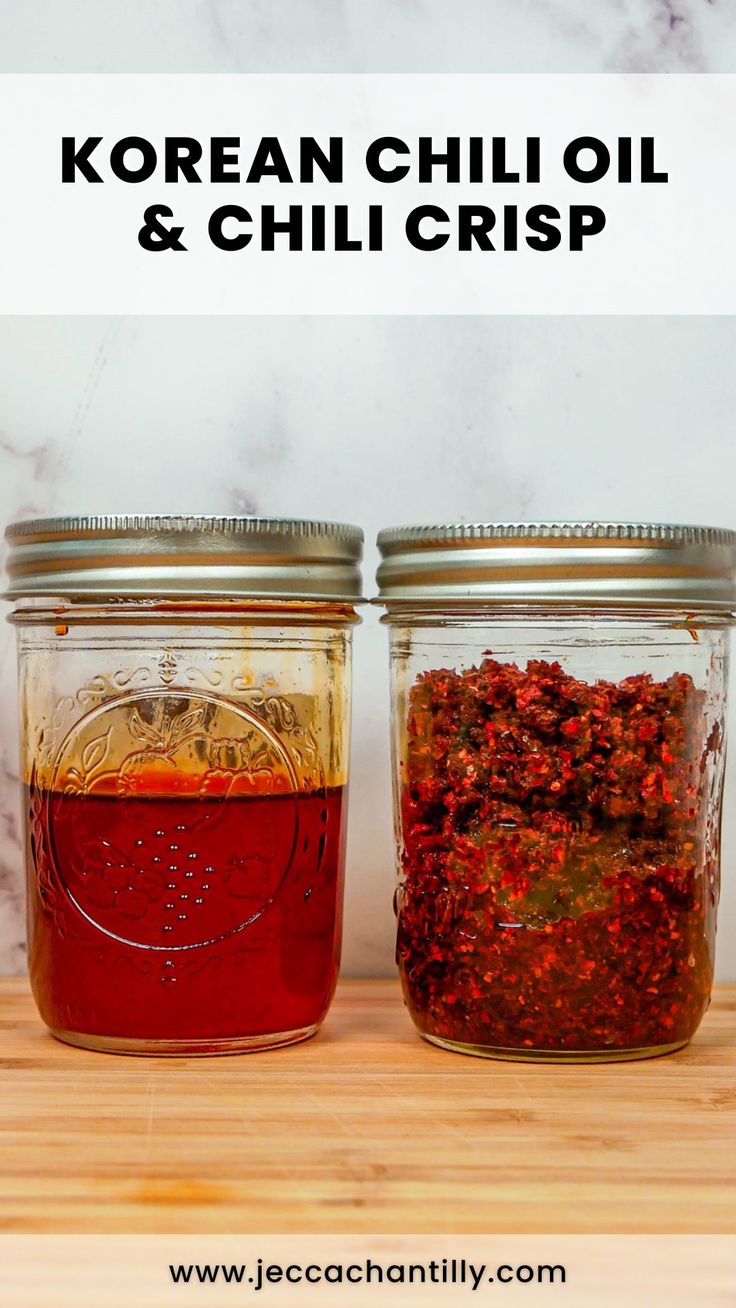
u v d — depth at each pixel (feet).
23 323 3.22
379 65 3.22
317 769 2.65
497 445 3.23
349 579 2.60
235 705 2.55
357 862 3.26
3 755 3.26
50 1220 1.87
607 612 2.49
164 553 2.44
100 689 2.55
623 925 2.50
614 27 3.23
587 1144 2.15
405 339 3.22
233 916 2.55
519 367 3.23
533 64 3.23
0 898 3.27
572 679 2.52
